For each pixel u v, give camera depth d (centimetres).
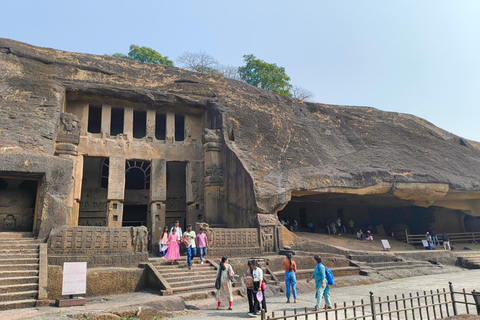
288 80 3891
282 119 2347
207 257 1466
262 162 1930
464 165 2397
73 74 2059
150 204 2058
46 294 959
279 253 1645
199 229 1499
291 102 2566
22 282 1003
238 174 1864
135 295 1091
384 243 1938
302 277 1388
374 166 2095
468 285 1212
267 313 838
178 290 1073
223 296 918
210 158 2073
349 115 2695
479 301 566
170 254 1308
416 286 1235
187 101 2209
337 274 1444
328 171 1967
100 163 2411
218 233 1533
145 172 2584
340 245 2075
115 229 1288
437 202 2445
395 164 2156
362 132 2531
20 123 1616
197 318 806
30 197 1541
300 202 2756
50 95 1852
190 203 2152
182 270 1260
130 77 2197
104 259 1230
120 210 1923
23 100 1755
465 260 1875
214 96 2317
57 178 1422
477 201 2492
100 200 2367
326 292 859
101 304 922
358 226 2806
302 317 785
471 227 2733
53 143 1664
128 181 2609
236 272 1352
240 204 1817
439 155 2439
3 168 1346
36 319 720
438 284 1262
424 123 2966
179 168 2533
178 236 1357
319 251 1702
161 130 2566
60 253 1198
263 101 2448
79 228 1239
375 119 2742
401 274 1528
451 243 2570
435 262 1816
